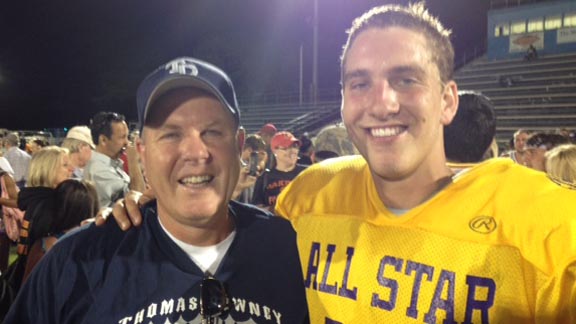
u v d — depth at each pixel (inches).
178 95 54.4
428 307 55.2
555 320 49.8
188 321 53.9
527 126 708.0
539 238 51.4
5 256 222.1
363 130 58.9
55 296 56.0
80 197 111.0
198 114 54.6
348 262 61.9
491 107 85.3
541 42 910.4
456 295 54.1
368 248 60.7
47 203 110.1
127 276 55.7
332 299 61.9
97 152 162.4
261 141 220.8
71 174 157.0
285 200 73.6
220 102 55.6
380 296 58.3
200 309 54.4
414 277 56.7
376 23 58.1
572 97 740.0
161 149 54.9
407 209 60.5
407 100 56.4
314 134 765.3
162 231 58.2
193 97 54.5
